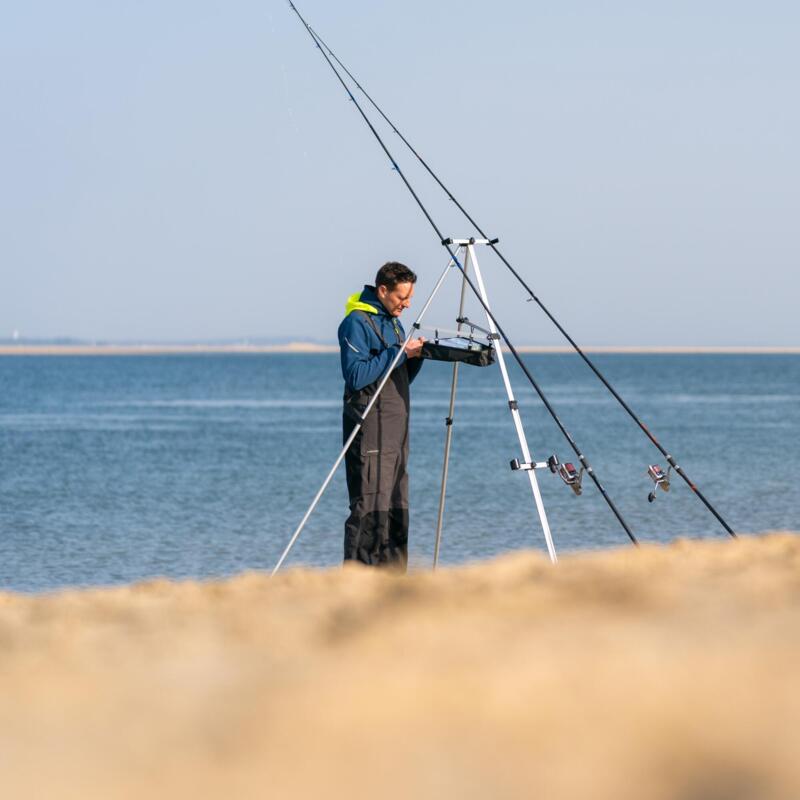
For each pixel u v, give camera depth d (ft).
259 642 41.29
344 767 23.13
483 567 61.46
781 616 39.37
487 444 414.82
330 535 203.31
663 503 237.86
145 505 249.96
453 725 25.95
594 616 41.55
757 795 20.54
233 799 21.56
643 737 24.34
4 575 166.71
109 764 24.36
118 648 41.39
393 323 94.58
